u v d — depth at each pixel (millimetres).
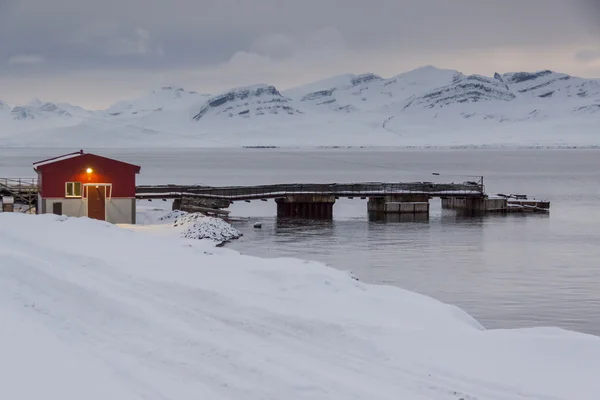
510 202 84250
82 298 19484
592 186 137625
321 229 65500
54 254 27672
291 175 181625
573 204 96062
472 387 13242
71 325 17281
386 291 24688
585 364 14727
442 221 72938
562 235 62000
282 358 14656
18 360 14539
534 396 12844
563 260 48469
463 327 19625
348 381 13320
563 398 12750
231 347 15266
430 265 46062
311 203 76938
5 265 22938
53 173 55062
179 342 15750
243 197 74938
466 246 54938
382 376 13727
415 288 38344
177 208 72375
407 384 13281
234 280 24891
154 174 181000
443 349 15781
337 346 15742
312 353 15156
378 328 17438
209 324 17359
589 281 40625
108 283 22078
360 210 85625
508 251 52562
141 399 12398
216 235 55375
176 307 18922
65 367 14148
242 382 13180
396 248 53656
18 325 17047
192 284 23266
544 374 14102
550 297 36125
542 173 193000
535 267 45531
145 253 31406
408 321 19672
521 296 36281
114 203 56625
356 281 26625
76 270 24469
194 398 12438
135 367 14164
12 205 58812
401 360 14766
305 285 24359
